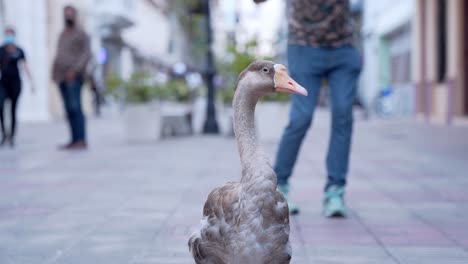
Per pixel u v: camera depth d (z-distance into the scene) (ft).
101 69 107.14
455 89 57.57
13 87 38.65
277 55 44.32
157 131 43.50
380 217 16.98
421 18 71.05
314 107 16.83
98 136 48.29
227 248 8.84
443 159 30.71
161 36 168.14
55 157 32.48
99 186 22.45
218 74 52.37
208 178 24.16
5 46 38.40
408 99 84.89
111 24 105.70
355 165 28.58
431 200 19.40
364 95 115.03
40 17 73.56
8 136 39.60
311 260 12.83
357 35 18.33
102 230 15.55
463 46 56.95
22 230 15.62
